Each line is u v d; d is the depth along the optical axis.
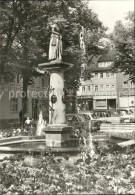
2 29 31.61
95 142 14.70
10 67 31.95
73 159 10.34
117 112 47.34
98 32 42.19
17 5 31.86
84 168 8.36
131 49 42.34
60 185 6.98
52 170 8.28
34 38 32.94
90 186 6.87
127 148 11.78
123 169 8.41
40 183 7.18
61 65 14.16
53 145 13.63
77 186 6.84
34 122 32.53
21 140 16.02
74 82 37.62
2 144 14.10
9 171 8.15
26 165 8.82
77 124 25.14
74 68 35.97
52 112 14.35
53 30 14.68
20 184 7.14
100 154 10.14
